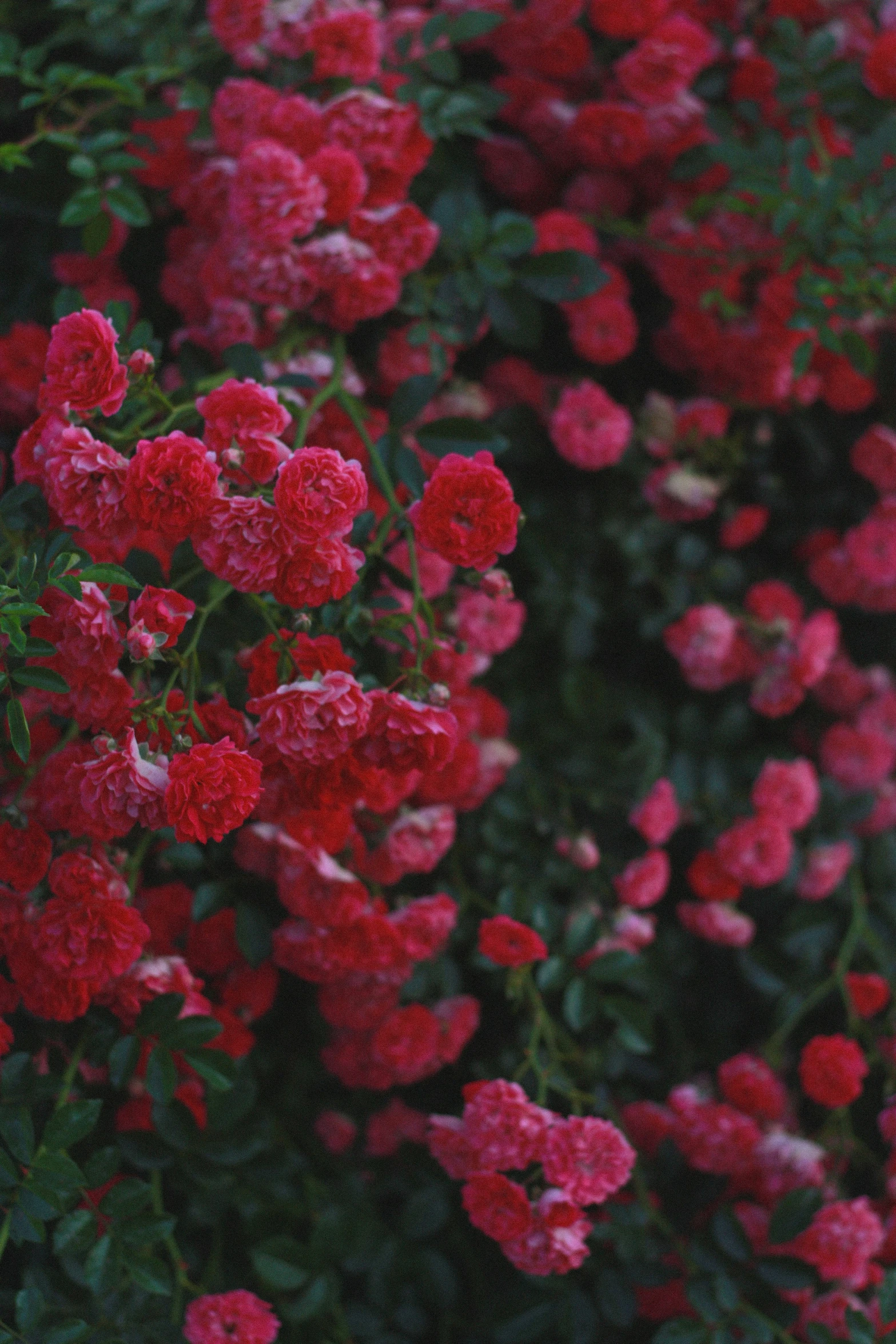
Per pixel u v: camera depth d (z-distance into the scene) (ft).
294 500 3.88
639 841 4.67
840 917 4.87
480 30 4.50
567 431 4.66
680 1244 4.47
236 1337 4.19
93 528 3.96
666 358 4.89
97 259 4.68
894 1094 4.61
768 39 4.89
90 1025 4.22
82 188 4.52
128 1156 4.29
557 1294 4.46
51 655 3.94
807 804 4.72
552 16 4.67
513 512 4.00
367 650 4.19
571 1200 4.18
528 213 4.90
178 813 3.87
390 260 4.39
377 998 4.47
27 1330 4.05
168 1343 4.22
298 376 4.30
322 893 4.28
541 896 4.59
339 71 4.45
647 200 4.89
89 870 4.04
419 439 4.32
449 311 4.51
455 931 4.60
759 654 4.82
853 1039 4.70
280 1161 4.52
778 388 4.79
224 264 4.42
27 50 4.51
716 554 4.92
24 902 4.08
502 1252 4.60
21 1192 4.04
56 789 4.03
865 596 4.91
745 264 4.78
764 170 4.65
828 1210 4.38
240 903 4.35
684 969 4.83
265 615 4.06
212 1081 4.18
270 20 4.44
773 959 4.78
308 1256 4.42
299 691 3.91
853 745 4.94
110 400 3.96
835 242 4.63
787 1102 4.67
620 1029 4.49
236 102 4.43
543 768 4.73
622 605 4.87
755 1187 4.56
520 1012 4.67
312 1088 4.70
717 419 4.79
